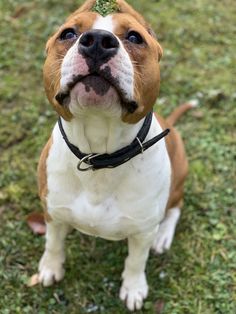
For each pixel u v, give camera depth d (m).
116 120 0.45
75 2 1.08
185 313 0.63
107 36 0.40
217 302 0.64
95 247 0.69
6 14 1.04
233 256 0.68
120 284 0.66
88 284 0.65
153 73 0.46
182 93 0.91
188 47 1.00
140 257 0.60
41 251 0.69
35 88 0.90
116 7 0.45
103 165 0.50
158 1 1.10
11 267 0.67
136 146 0.49
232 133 0.85
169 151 0.60
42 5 1.07
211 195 0.76
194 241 0.71
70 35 0.45
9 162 0.79
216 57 0.99
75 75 0.41
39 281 0.65
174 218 0.71
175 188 0.66
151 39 0.47
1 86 0.90
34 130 0.83
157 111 0.87
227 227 0.72
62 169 0.52
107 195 0.53
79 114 0.44
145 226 0.55
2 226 0.71
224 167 0.79
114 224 0.54
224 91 0.92
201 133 0.84
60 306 0.63
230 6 1.11
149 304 0.64
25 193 0.75
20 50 0.97
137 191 0.52
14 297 0.64
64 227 0.61
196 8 1.09
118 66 0.41
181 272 0.67
